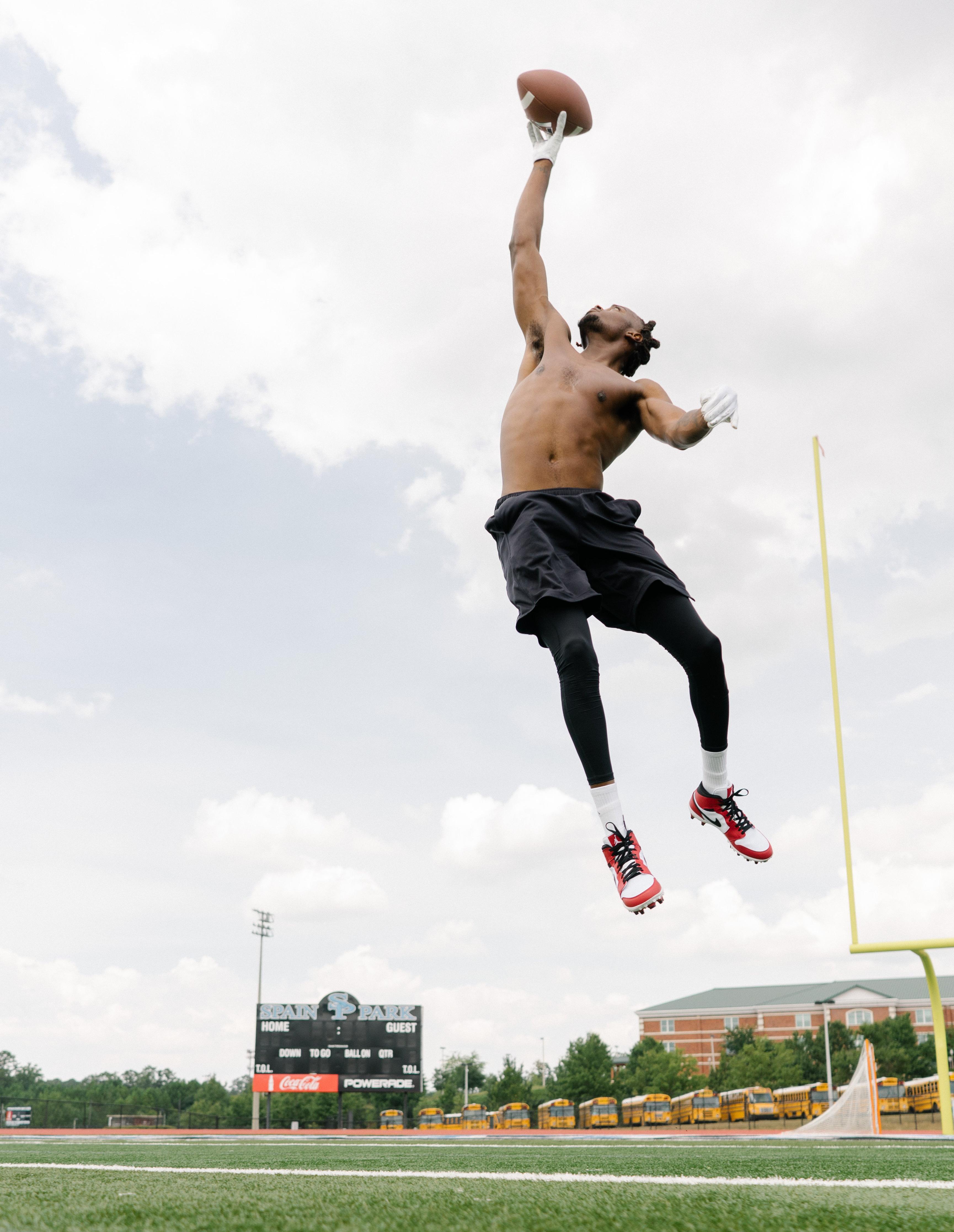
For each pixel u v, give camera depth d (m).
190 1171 2.28
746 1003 84.00
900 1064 57.03
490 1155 3.04
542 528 2.54
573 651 2.40
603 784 2.38
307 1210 1.30
